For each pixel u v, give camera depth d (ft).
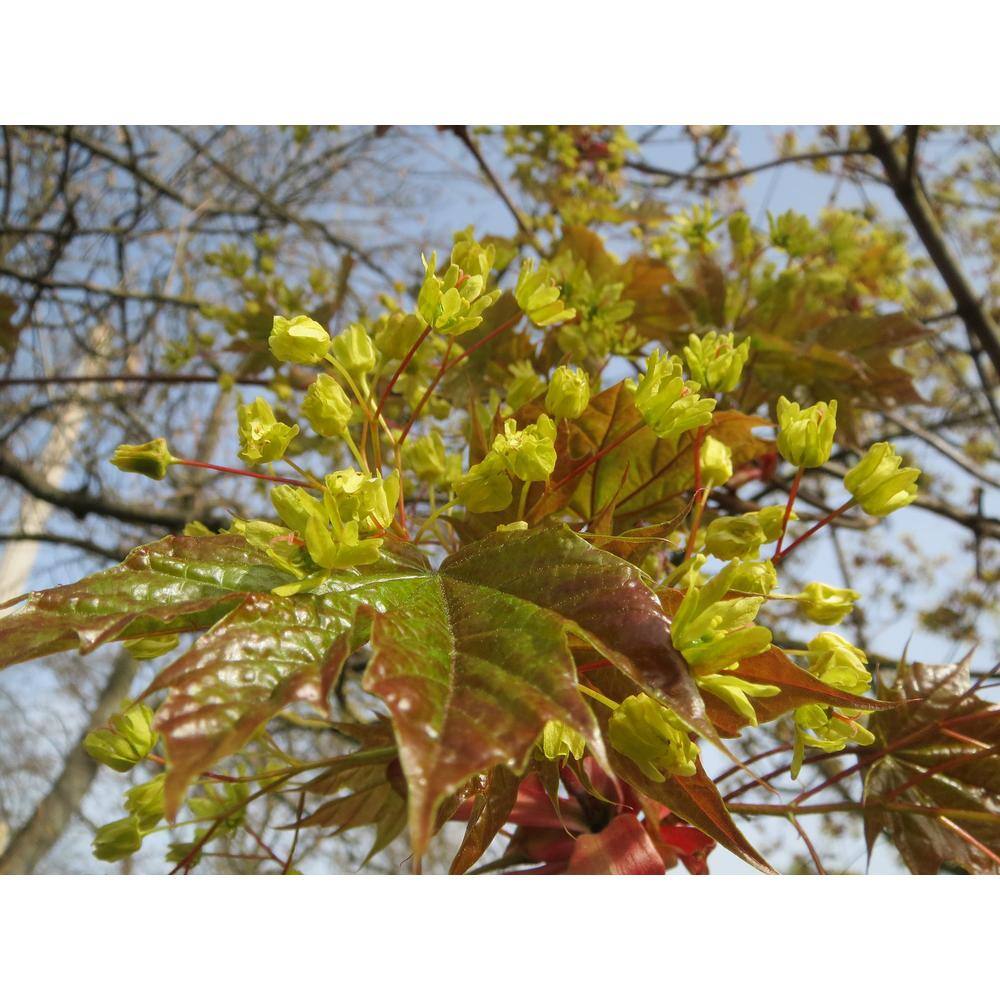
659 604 0.38
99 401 2.29
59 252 2.14
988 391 1.46
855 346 0.99
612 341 0.82
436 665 0.36
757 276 1.06
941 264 1.24
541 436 0.47
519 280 0.54
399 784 0.55
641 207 1.28
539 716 0.33
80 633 0.38
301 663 0.37
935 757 0.58
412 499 0.77
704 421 0.48
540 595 0.39
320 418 0.47
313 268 1.22
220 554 0.41
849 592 0.47
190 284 2.28
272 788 0.53
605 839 0.51
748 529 0.46
